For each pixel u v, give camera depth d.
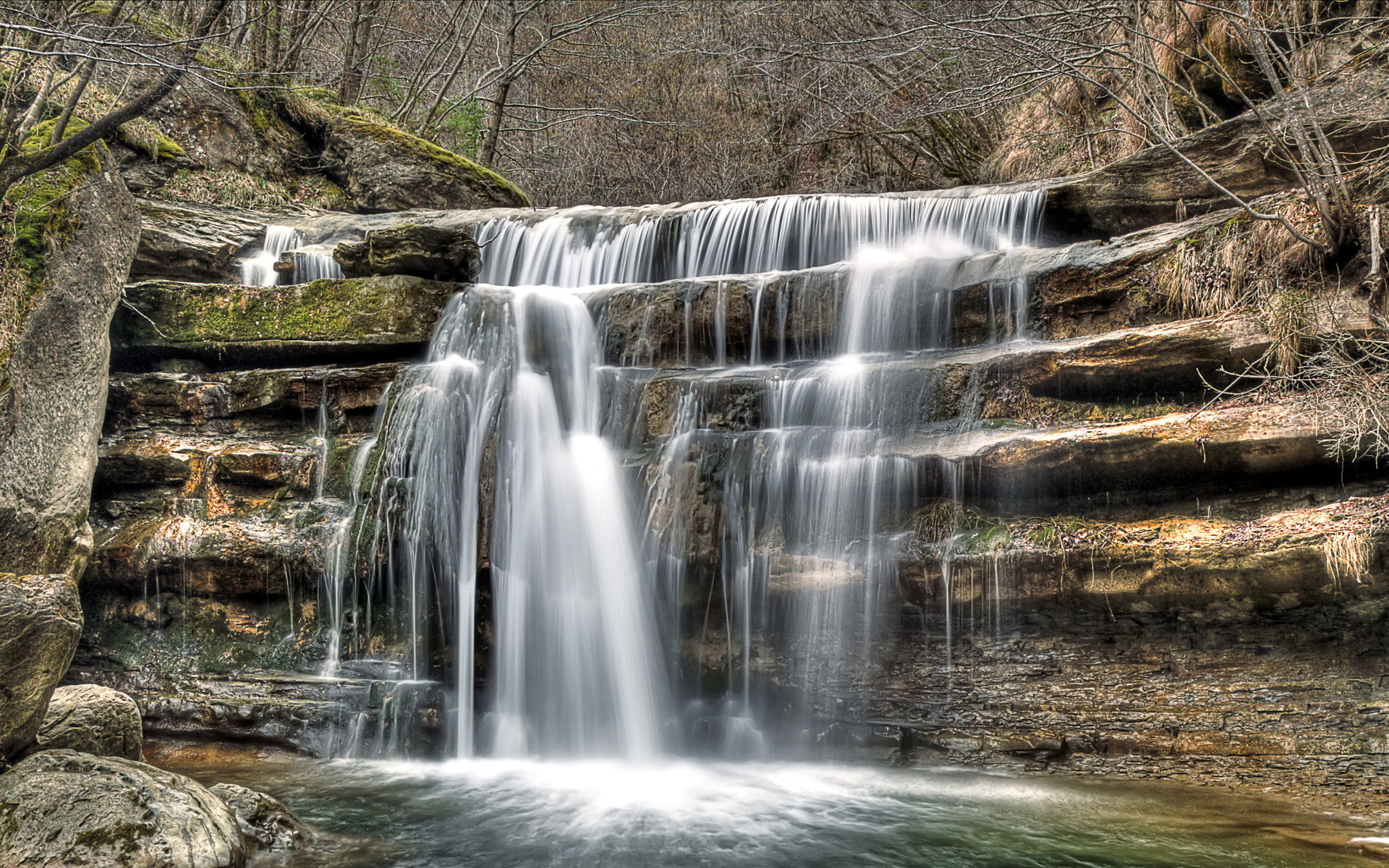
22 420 6.90
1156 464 6.73
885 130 17.92
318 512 8.31
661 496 7.75
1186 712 6.44
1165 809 5.58
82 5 7.93
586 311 9.61
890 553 7.11
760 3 22.45
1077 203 10.20
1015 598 6.79
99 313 8.19
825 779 6.44
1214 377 7.16
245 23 14.07
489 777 6.61
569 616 7.77
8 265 7.60
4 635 4.91
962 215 10.75
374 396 8.80
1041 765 6.53
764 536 7.48
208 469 8.65
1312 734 6.09
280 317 9.52
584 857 4.89
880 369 8.09
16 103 7.75
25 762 4.73
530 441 8.45
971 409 7.78
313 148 15.47
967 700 6.96
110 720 5.84
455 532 8.02
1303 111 8.62
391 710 7.26
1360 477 6.42
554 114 25.81
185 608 8.19
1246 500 6.69
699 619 7.56
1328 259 7.38
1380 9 10.12
